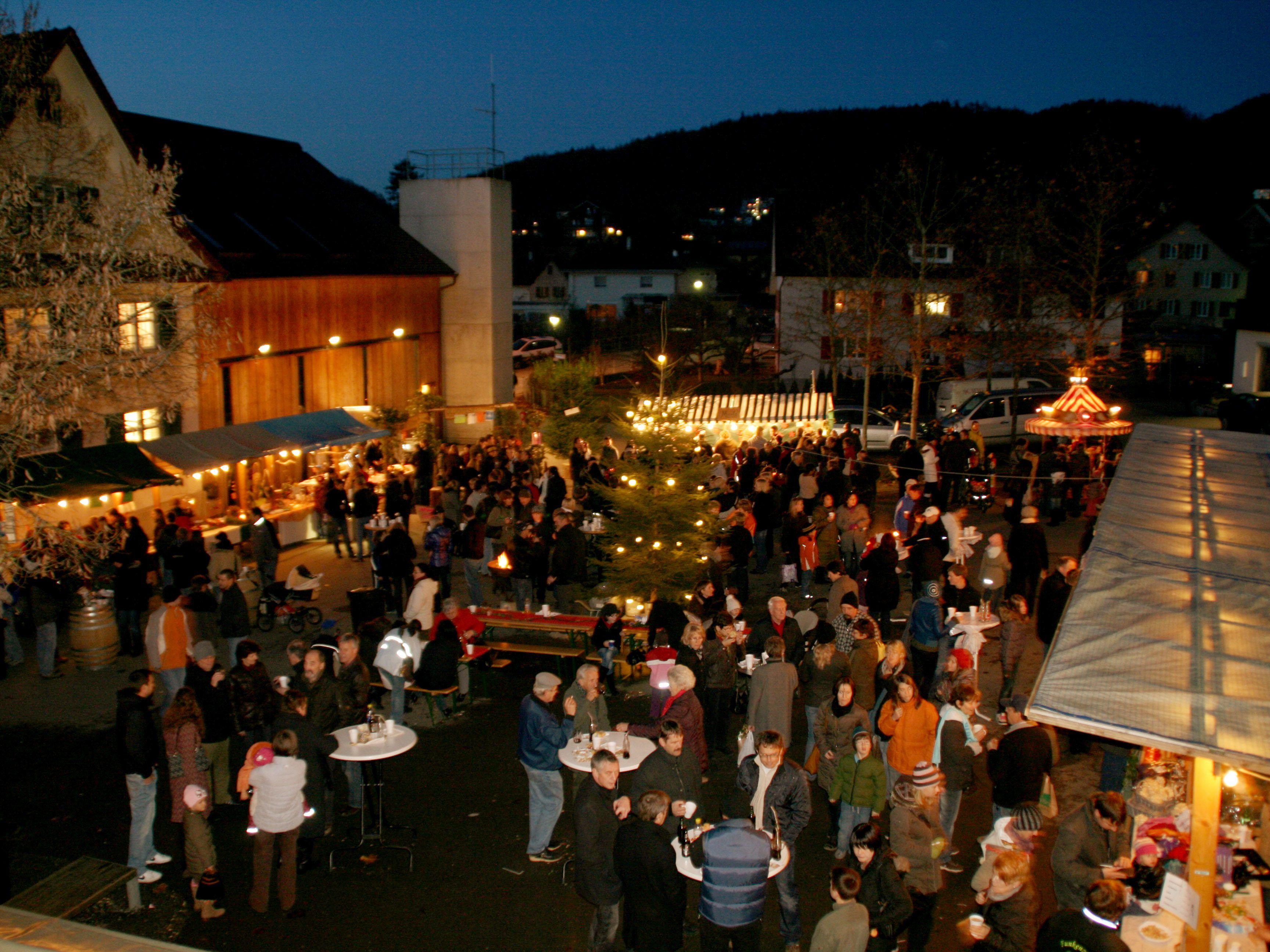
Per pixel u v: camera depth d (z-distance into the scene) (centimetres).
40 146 1298
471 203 3291
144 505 1925
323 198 3122
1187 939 593
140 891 849
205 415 2141
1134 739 483
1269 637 592
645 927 671
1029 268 3472
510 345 3512
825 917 630
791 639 1191
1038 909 709
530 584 1627
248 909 820
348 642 990
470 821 973
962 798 998
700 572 1496
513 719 1238
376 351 2925
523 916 812
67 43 1778
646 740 943
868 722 877
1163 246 5525
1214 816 570
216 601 1352
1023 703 870
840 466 2034
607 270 8212
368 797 991
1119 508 857
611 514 1952
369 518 2020
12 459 1154
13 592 1428
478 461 2367
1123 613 626
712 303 6131
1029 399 3256
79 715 1248
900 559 1673
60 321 1188
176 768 823
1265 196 3747
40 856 842
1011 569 1534
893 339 3694
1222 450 1088
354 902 832
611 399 3812
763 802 777
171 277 1458
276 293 2403
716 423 2908
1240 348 3619
